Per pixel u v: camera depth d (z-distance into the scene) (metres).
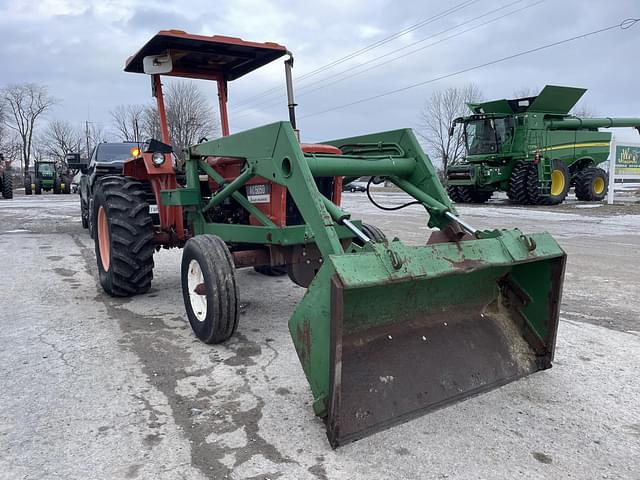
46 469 2.34
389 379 2.75
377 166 3.77
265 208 4.20
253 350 3.81
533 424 2.75
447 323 3.18
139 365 3.53
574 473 2.33
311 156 3.67
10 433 2.64
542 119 17.86
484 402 2.98
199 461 2.41
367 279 2.40
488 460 2.43
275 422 2.77
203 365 3.53
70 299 5.26
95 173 8.61
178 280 6.14
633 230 10.85
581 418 2.81
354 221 4.66
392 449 2.52
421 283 2.92
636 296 5.25
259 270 6.44
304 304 2.57
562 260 3.11
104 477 2.29
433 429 2.70
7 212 15.84
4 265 7.09
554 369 3.42
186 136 14.24
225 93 5.70
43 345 3.90
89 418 2.80
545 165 17.36
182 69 5.38
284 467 2.37
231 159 4.34
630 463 2.41
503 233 3.02
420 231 10.62
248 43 4.77
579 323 4.39
